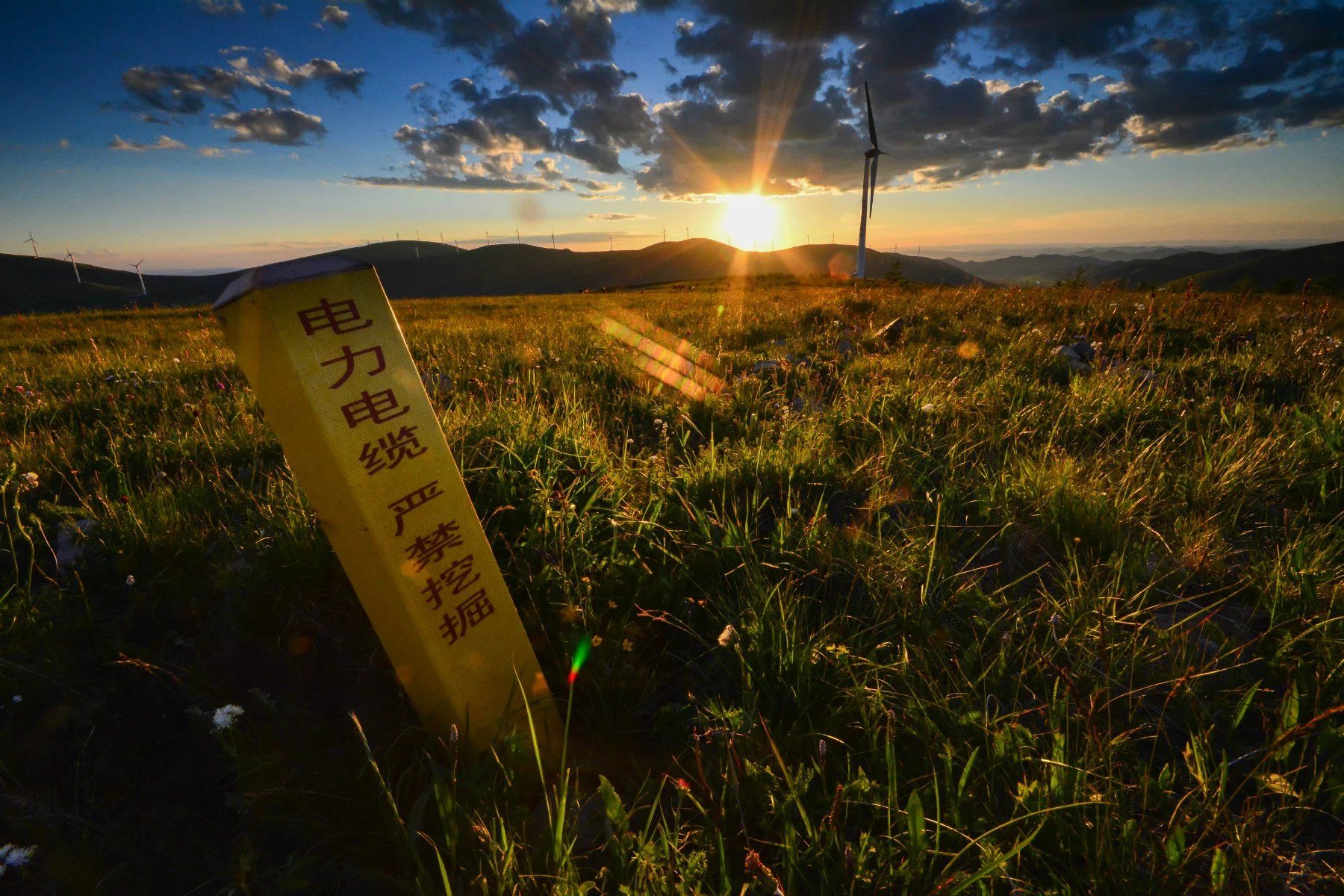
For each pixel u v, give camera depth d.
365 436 1.75
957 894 1.56
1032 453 4.12
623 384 6.36
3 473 3.71
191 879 1.87
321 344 1.68
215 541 3.03
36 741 2.16
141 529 2.99
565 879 1.59
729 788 1.91
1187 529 3.21
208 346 10.98
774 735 2.16
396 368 1.83
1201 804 1.86
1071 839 1.76
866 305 12.04
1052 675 2.32
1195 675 2.20
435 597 1.91
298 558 2.67
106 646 2.49
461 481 1.98
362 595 1.87
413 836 1.68
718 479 3.67
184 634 2.65
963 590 2.76
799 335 9.14
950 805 1.83
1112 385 5.25
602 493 3.42
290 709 2.32
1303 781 1.97
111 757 2.19
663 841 1.74
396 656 1.95
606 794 1.75
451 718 1.97
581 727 2.36
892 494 3.71
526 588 2.78
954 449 4.05
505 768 1.95
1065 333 8.16
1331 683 2.20
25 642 2.45
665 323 11.89
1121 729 2.17
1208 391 5.32
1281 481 3.65
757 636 2.45
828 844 1.71
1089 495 3.34
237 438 4.40
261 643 2.56
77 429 5.00
